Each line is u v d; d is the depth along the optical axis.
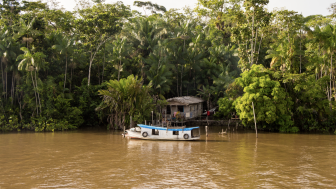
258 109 35.66
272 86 35.94
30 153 23.89
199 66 58.47
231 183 15.91
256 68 37.12
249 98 35.12
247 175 17.45
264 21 40.78
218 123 44.69
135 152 24.38
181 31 62.34
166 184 15.75
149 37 57.69
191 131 30.56
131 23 63.22
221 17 69.50
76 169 18.81
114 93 36.28
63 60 46.78
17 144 28.23
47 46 44.25
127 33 57.53
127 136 33.31
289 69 38.47
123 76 51.06
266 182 16.09
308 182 16.09
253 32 42.69
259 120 36.03
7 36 41.94
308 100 37.16
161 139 30.91
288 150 25.30
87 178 16.86
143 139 31.53
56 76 45.44
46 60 43.81
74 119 41.69
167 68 52.03
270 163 20.50
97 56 51.62
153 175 17.45
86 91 44.81
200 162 20.78
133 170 18.58
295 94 37.84
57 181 16.30
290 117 36.56
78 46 53.69
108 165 19.89
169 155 23.19
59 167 19.34
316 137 32.84
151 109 39.00
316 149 25.70
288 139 31.55
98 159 21.69
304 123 38.28
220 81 54.31
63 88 43.28
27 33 39.66
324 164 20.19
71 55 45.53
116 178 16.84
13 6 48.66
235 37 43.19
